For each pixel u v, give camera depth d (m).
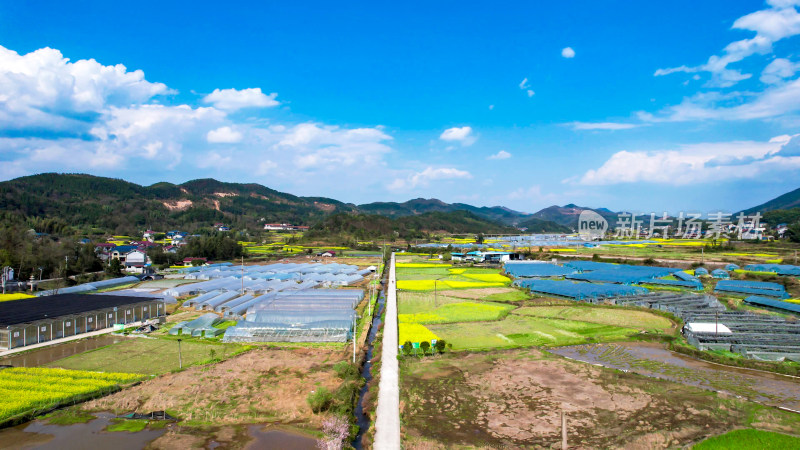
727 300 80.12
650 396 37.34
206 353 50.59
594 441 29.88
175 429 31.95
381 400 36.50
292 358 48.47
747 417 33.34
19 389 37.69
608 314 69.75
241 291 92.25
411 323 63.66
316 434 31.27
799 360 46.25
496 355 48.72
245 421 33.25
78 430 31.81
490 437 30.52
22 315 56.84
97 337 57.31
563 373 42.91
